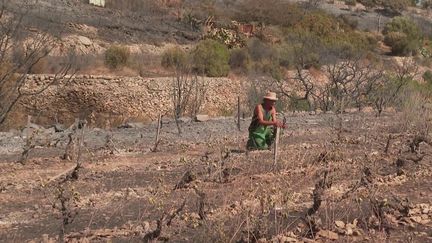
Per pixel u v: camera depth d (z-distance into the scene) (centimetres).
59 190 496
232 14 4866
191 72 2975
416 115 1252
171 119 1767
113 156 875
